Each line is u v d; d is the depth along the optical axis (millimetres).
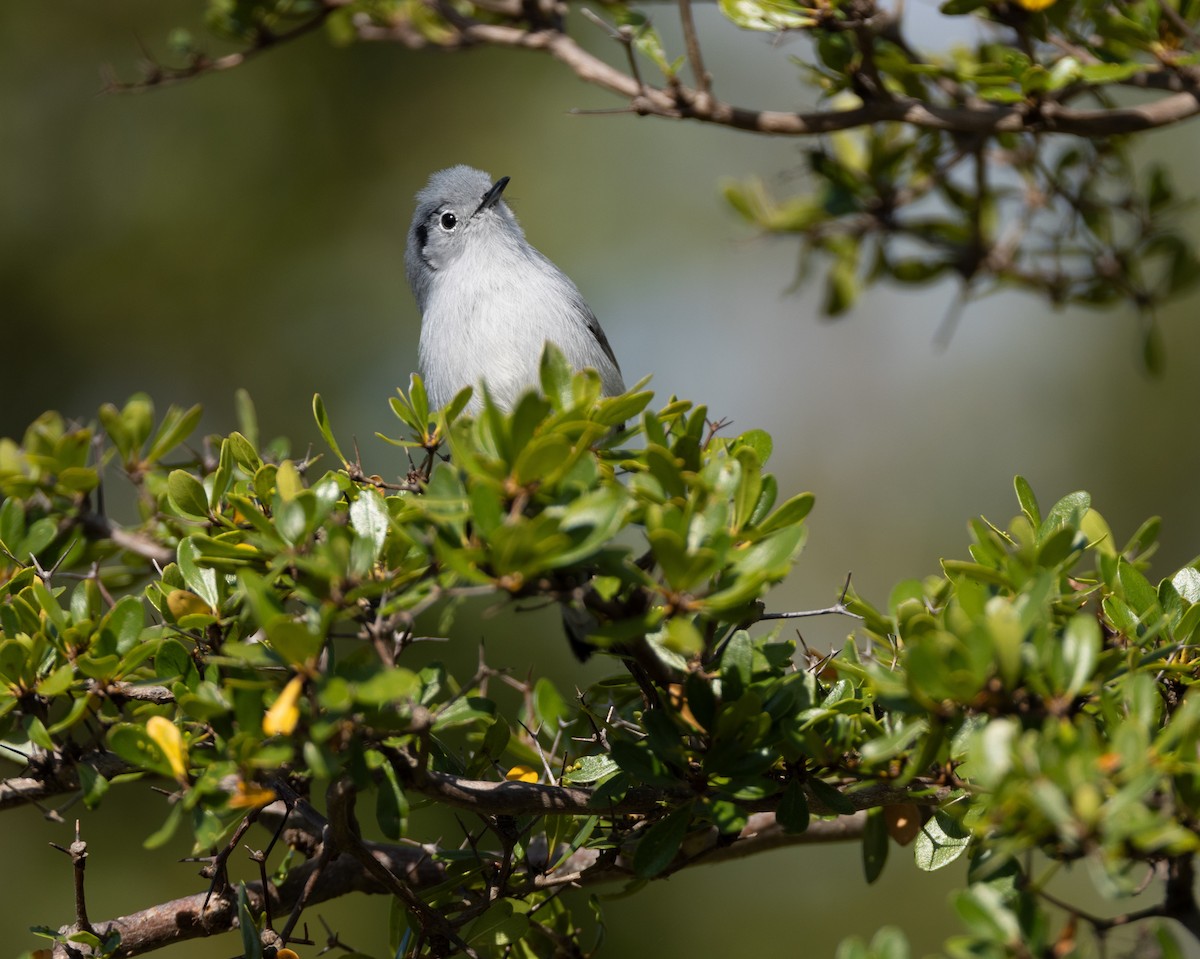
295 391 18078
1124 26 8383
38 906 13797
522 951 7512
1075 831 4605
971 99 10141
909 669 5168
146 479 9625
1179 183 18641
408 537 5551
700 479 5750
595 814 6496
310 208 18734
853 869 15625
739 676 6207
